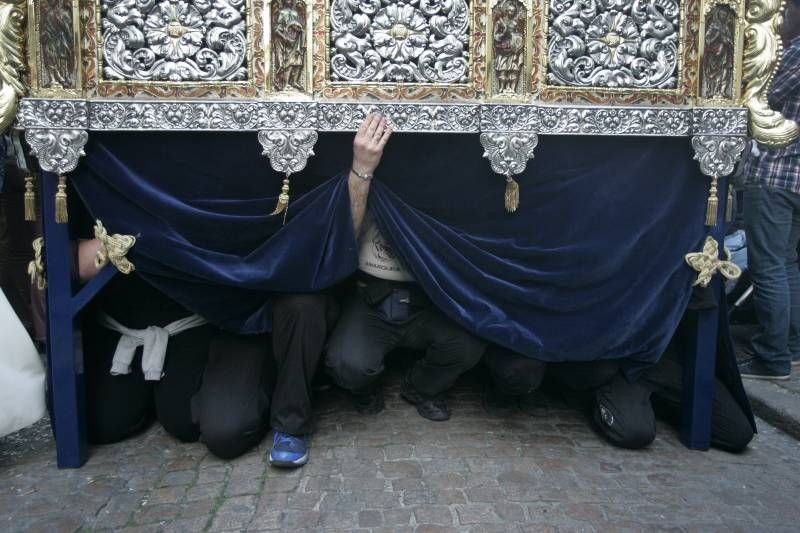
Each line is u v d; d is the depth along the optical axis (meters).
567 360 2.29
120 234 2.10
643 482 2.16
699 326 2.37
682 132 2.15
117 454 2.33
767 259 3.04
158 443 2.42
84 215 2.28
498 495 2.05
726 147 2.16
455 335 2.37
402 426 2.55
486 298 2.29
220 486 2.10
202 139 2.09
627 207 2.25
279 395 2.24
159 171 2.11
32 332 3.48
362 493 2.05
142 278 2.29
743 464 2.33
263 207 2.15
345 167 2.16
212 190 2.14
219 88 2.01
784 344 3.08
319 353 2.25
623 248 2.26
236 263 2.14
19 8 1.92
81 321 2.28
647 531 1.88
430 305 2.44
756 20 2.13
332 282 2.16
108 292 2.40
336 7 2.00
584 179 2.23
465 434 2.49
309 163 2.16
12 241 3.38
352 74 2.03
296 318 2.17
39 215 2.39
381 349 2.44
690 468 2.28
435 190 2.23
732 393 2.49
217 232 2.14
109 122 1.97
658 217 2.26
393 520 1.91
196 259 2.11
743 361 3.34
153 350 2.36
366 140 2.00
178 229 2.12
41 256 2.21
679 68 2.15
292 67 2.01
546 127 2.08
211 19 1.98
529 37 2.06
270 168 2.14
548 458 2.31
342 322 2.44
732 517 1.96
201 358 2.43
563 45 2.08
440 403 2.63
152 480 2.14
